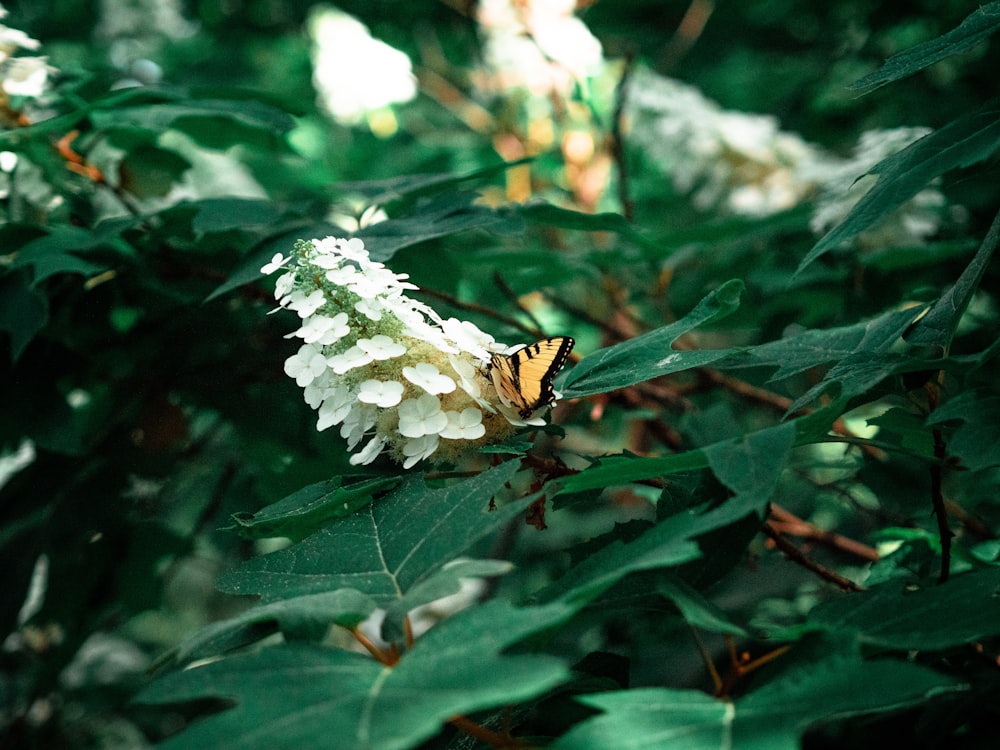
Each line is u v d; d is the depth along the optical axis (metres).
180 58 2.34
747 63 2.28
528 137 1.60
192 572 1.65
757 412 1.26
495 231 0.82
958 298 0.66
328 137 2.31
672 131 1.46
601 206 1.57
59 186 0.95
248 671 0.44
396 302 0.62
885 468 0.92
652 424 1.04
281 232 0.84
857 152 1.22
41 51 1.20
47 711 1.35
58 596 0.98
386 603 0.51
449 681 0.40
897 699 0.40
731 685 0.48
